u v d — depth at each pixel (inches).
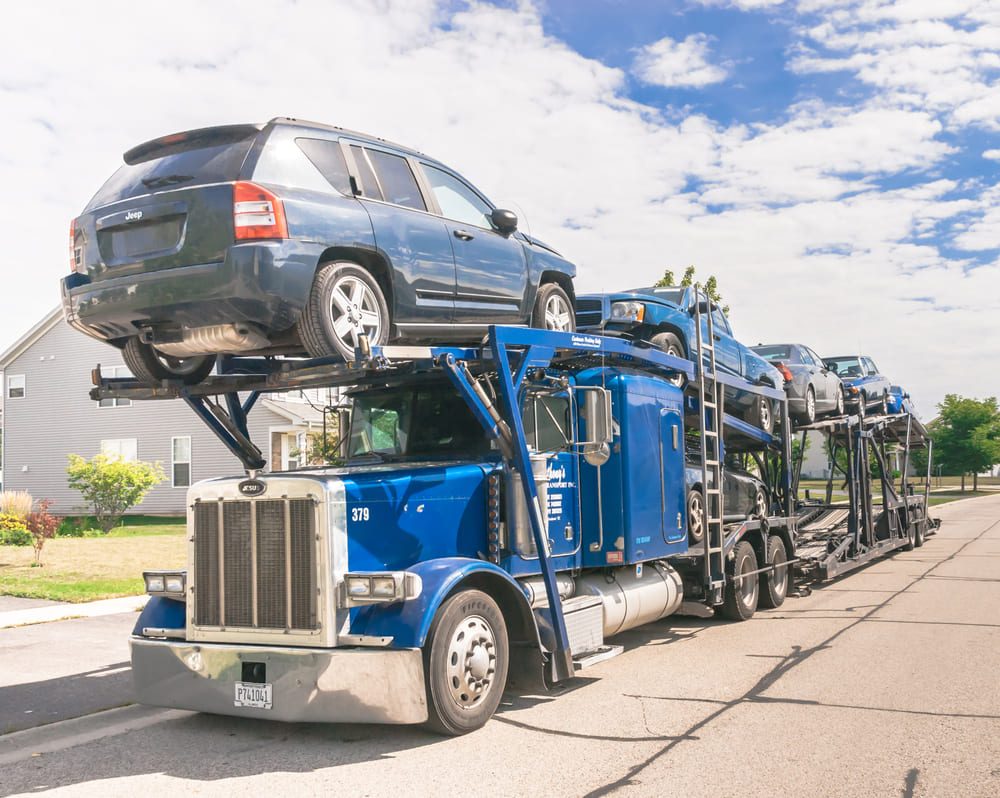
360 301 246.2
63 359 1301.7
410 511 239.0
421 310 269.0
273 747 222.4
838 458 677.3
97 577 532.1
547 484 284.5
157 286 228.1
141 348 260.2
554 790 185.9
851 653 325.4
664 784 188.2
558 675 253.0
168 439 1226.6
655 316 418.9
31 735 236.8
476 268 291.9
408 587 214.4
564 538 292.4
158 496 1228.5
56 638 359.6
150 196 233.0
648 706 253.4
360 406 302.5
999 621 392.5
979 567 627.8
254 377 260.2
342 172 255.6
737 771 195.9
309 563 217.9
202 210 225.3
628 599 315.0
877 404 761.0
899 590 509.4
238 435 293.7
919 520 803.4
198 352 245.9
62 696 273.0
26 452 1322.6
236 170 233.5
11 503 823.1
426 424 286.7
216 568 229.5
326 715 211.3
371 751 216.4
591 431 279.7
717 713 244.5
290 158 241.9
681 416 359.3
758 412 494.9
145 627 241.0
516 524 255.6
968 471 2511.1
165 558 641.0
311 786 193.0
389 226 258.8
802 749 211.0
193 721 249.8
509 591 245.0
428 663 219.0
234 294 220.8
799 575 532.4
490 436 256.4
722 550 387.5
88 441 1279.5
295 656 213.8
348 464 297.9
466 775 196.5
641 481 315.9
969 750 209.2
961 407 2511.1
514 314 313.4
